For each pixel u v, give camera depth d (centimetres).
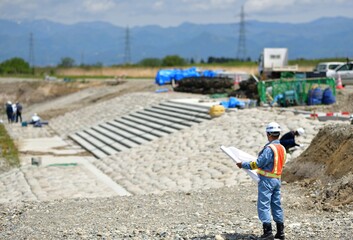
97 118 6200
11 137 5647
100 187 3197
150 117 5291
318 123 3472
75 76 12650
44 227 1839
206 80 6178
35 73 15250
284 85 4553
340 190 1798
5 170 3966
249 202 1984
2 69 15375
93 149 4753
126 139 4791
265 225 1307
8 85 10738
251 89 5294
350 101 4369
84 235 1616
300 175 2194
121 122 5569
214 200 2094
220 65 13138
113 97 7594
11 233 1778
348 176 1864
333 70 6147
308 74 5441
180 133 4306
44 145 5181
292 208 1788
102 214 2008
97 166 3978
